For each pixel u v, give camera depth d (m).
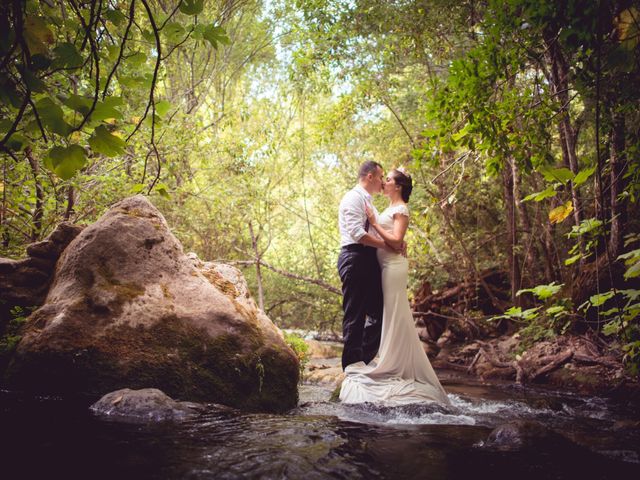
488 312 9.68
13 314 3.35
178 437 2.14
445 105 2.42
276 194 11.12
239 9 10.08
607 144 3.49
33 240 5.46
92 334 3.09
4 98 1.15
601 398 4.54
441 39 6.92
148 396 2.65
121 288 3.31
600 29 1.83
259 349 3.46
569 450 2.24
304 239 12.18
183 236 8.68
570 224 7.34
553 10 1.96
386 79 7.90
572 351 5.74
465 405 3.94
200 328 3.34
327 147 11.11
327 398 4.35
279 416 2.84
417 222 8.39
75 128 1.16
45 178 5.17
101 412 2.54
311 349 8.27
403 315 4.18
